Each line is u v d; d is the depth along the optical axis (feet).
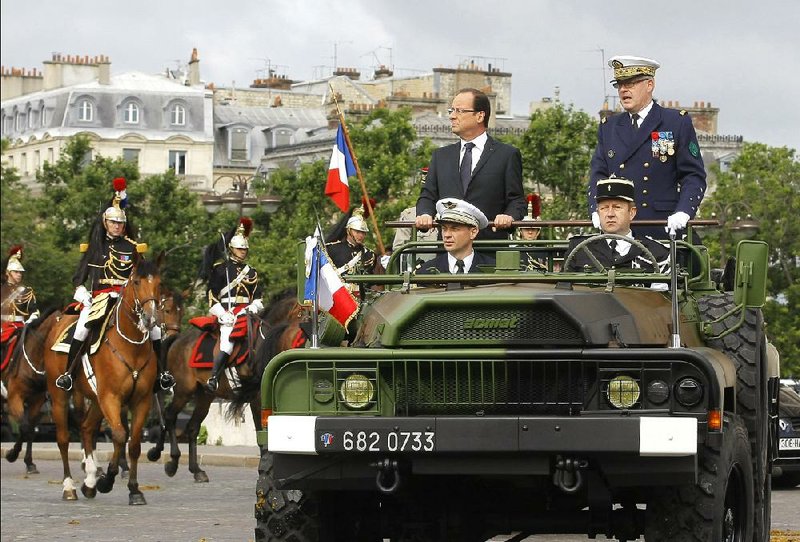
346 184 110.83
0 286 176.76
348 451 64.23
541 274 70.59
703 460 65.05
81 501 142.31
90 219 443.73
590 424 62.54
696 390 63.57
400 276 71.61
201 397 163.22
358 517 72.43
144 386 136.67
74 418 182.50
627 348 64.69
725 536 68.18
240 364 152.35
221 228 416.87
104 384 135.95
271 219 354.95
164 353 152.87
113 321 135.95
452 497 70.85
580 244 72.13
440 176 89.15
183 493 150.41
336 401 66.39
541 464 63.62
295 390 66.95
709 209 208.44
